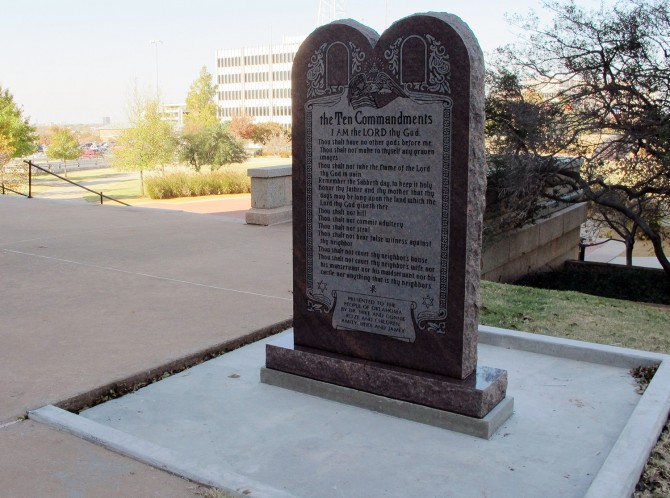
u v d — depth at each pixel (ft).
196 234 35.40
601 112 50.83
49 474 11.10
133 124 163.02
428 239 13.92
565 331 20.71
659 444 12.64
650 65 48.93
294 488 11.36
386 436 13.38
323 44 14.78
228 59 485.97
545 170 50.83
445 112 13.33
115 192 145.48
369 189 14.58
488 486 11.43
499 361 17.51
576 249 71.72
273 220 38.50
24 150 176.45
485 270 50.88
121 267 27.27
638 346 19.39
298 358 15.66
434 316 14.02
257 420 14.08
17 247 31.40
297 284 15.94
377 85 14.12
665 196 50.37
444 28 13.07
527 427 13.73
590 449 12.76
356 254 14.94
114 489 10.67
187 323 19.67
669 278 55.47
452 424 13.60
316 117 15.17
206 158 167.63
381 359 14.85
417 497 11.08
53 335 18.40
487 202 52.31
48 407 13.53
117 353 16.99
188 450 12.71
